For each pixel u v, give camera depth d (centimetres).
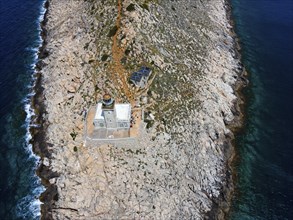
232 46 10850
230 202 7081
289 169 7756
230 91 9181
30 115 8419
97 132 7288
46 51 10019
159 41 9156
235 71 9919
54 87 8631
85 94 8125
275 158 7962
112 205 6469
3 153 7650
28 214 6606
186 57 9300
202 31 10531
